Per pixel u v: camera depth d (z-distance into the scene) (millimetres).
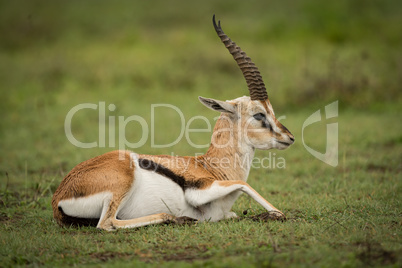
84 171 17375
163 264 13438
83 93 46156
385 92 42844
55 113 40188
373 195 21297
